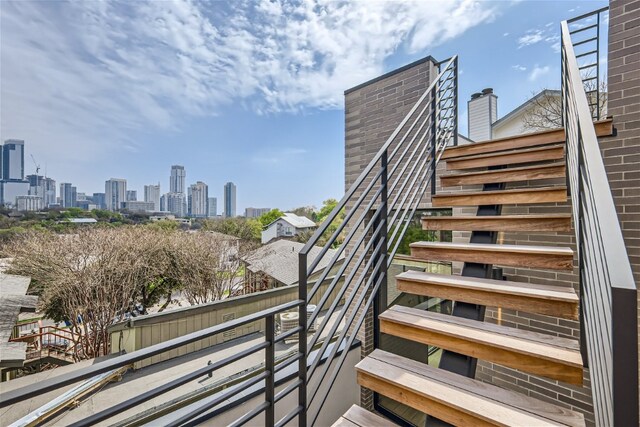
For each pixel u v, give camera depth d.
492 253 1.63
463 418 1.09
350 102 4.00
